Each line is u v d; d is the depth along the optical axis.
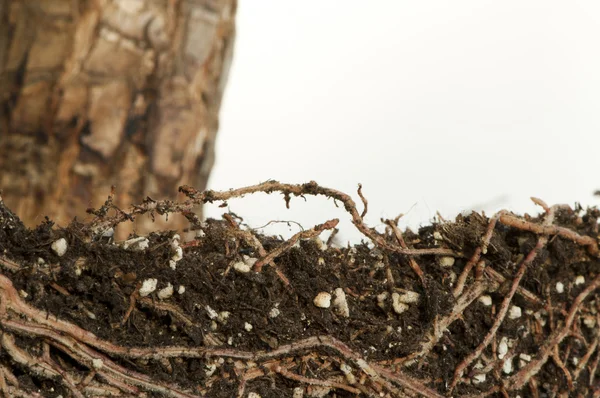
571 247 0.55
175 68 0.76
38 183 0.71
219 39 0.82
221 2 0.80
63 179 0.72
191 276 0.48
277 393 0.50
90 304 0.47
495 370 0.53
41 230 0.47
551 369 0.54
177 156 0.77
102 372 0.47
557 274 0.54
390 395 0.51
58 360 0.47
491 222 0.52
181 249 0.49
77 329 0.47
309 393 0.50
